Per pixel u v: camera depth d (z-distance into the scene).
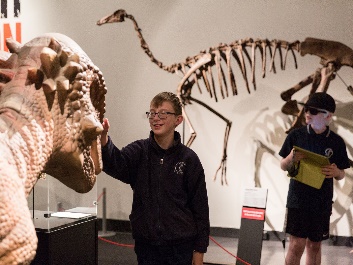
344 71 5.07
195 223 2.20
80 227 2.77
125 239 5.32
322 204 3.27
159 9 5.57
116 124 5.81
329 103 3.27
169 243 2.09
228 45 5.33
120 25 5.70
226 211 5.51
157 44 5.61
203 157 5.55
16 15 6.08
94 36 5.80
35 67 1.07
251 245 3.99
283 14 5.20
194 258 2.21
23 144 1.00
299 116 4.99
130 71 5.71
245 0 5.29
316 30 5.12
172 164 2.13
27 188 1.01
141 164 2.15
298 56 5.19
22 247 0.90
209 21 5.42
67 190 4.66
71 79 1.12
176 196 2.12
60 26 5.93
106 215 5.82
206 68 5.36
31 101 1.05
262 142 5.35
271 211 5.34
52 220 2.75
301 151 3.15
